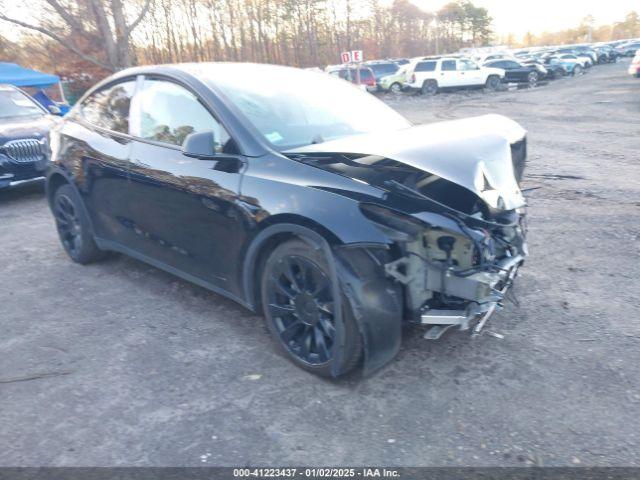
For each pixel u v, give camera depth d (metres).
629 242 5.32
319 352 3.09
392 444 2.62
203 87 3.78
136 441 2.67
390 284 2.91
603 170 8.72
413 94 30.28
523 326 3.71
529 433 2.66
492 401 2.91
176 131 3.91
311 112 3.97
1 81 15.52
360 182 2.99
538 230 5.82
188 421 2.81
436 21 84.56
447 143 3.14
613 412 2.79
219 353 3.47
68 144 4.86
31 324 3.96
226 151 3.53
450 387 3.04
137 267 5.04
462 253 2.93
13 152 7.59
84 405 2.97
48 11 23.36
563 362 3.26
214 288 3.79
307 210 2.96
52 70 28.11
